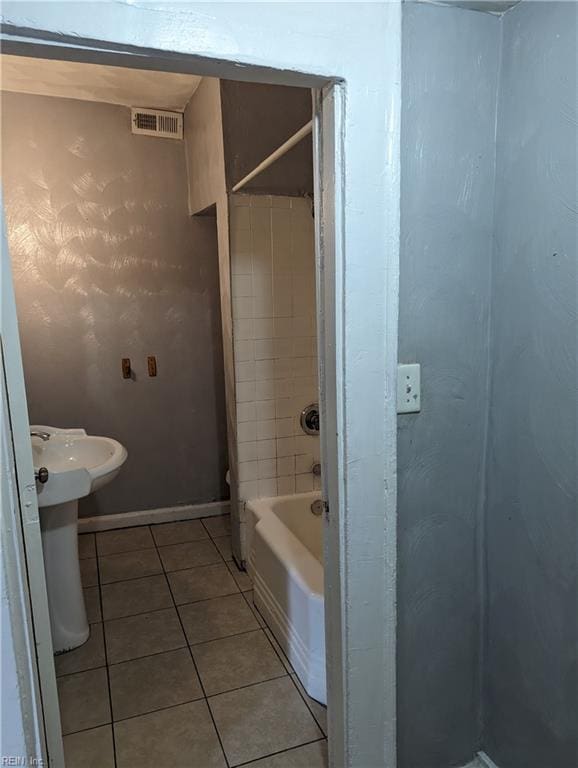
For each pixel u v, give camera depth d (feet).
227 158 8.04
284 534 7.65
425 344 4.19
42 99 9.27
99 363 10.32
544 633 4.16
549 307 3.84
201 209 9.66
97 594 8.44
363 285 3.79
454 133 4.03
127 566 9.32
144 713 5.99
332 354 3.93
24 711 3.40
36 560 3.89
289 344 9.00
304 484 9.43
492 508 4.57
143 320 10.50
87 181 9.75
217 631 7.47
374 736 4.42
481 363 4.42
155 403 10.82
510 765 4.64
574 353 3.70
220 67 3.29
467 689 4.83
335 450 4.04
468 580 4.67
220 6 3.12
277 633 7.22
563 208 3.66
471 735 4.92
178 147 10.26
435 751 4.79
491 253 4.30
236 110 7.90
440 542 4.51
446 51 3.91
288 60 3.34
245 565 9.16
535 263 3.92
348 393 3.88
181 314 10.74
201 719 5.90
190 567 9.29
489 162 4.18
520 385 4.17
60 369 10.11
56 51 3.03
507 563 4.46
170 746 5.54
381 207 3.76
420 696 4.64
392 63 3.63
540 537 4.11
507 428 4.33
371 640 4.25
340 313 3.81
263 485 9.16
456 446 4.44
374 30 3.53
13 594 3.29
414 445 4.27
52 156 9.46
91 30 2.89
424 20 3.82
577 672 3.91
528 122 3.87
